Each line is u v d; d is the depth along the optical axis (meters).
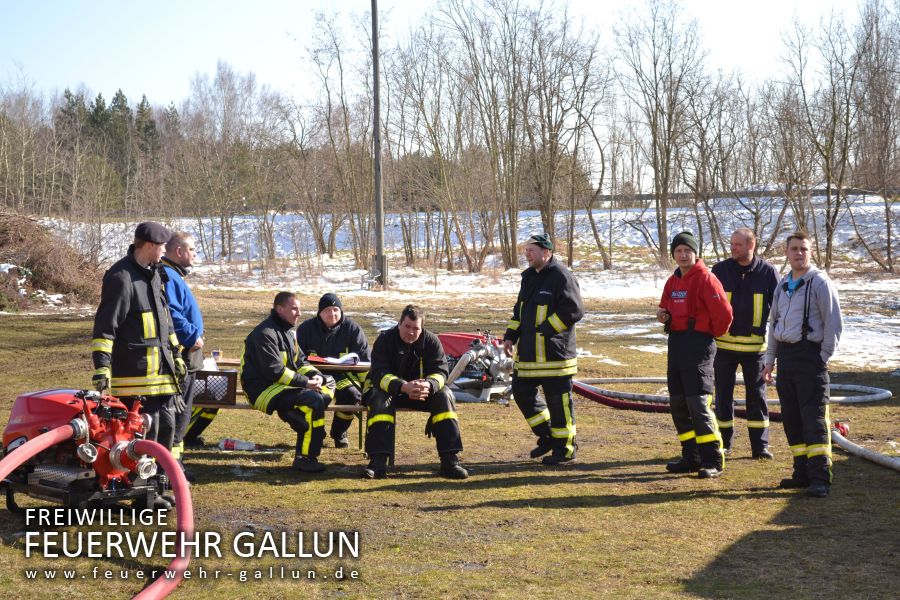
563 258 39.06
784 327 6.00
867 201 43.81
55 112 65.19
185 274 6.09
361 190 39.03
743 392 10.62
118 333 5.14
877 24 34.62
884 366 12.68
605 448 7.55
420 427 8.48
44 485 4.88
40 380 11.11
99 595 3.91
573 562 4.40
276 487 6.00
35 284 21.67
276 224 50.81
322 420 6.51
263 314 19.88
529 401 7.10
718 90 37.75
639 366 12.69
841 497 5.76
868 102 35.72
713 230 37.69
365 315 20.11
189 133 57.44
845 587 3.99
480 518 5.23
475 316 20.06
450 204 37.19
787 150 34.34
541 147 38.12
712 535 4.88
